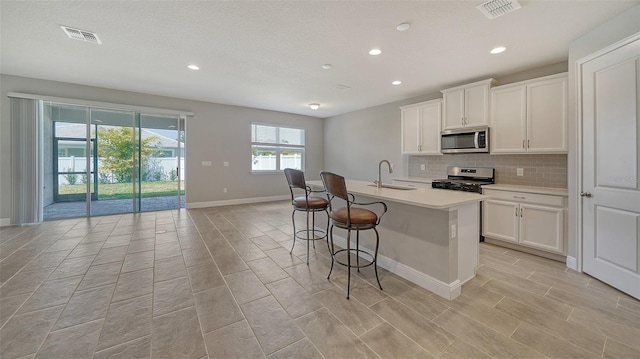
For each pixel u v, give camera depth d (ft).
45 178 14.38
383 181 18.49
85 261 8.81
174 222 14.35
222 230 12.84
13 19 7.59
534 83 10.12
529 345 4.91
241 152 20.17
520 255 9.61
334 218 7.22
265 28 7.97
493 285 7.29
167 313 5.91
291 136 23.06
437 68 11.11
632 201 6.60
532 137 10.19
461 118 12.38
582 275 7.93
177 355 4.64
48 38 8.79
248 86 14.19
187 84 13.96
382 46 9.09
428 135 13.97
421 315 5.88
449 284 6.57
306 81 13.16
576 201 8.26
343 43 8.90
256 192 21.12
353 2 6.64
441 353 4.72
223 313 5.93
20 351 4.66
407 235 7.62
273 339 5.07
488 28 7.81
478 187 11.15
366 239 9.16
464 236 7.23
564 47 8.96
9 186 13.08
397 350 4.79
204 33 8.33
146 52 9.83
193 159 18.19
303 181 8.87
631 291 6.64
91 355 4.61
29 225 13.30
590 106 7.70
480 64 10.62
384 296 6.70
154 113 16.69
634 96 6.49
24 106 13.15
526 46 8.93
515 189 9.99
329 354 4.69
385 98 16.60
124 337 5.09
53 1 6.73
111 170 15.89
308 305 6.28
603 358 4.58
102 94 14.96
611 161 7.10
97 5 6.91
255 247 10.41
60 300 6.38
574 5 6.61
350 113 21.27
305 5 6.79
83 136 15.06
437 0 6.51
